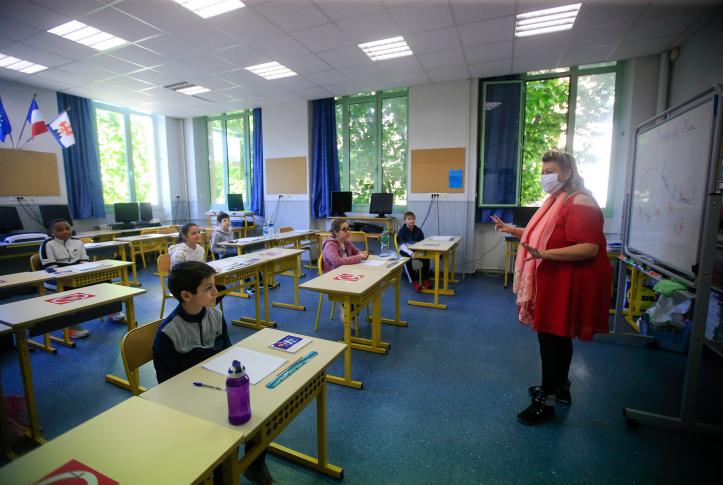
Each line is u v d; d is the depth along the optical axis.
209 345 1.49
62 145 5.61
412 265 4.75
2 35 3.85
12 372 2.62
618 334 3.03
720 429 1.79
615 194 5.13
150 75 5.14
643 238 2.47
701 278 1.73
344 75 5.25
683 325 2.85
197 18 3.54
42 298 2.29
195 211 8.02
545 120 5.38
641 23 3.68
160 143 7.76
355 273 2.79
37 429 1.88
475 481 1.56
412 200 5.99
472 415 2.04
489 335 3.25
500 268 5.82
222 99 6.45
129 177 7.20
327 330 3.40
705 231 1.69
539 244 1.78
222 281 2.98
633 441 1.81
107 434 0.88
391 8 3.38
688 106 1.90
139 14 3.45
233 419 0.95
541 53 4.46
